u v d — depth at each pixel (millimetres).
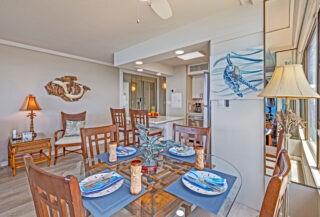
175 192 940
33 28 2441
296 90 1126
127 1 1793
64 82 3713
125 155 1561
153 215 824
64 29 2479
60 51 3529
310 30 1370
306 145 1436
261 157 1702
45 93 3443
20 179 2408
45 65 3434
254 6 1713
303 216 1455
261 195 1701
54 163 2951
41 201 673
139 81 5477
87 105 4160
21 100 3137
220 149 1992
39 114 3371
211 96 2051
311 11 1339
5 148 2967
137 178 919
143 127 1328
